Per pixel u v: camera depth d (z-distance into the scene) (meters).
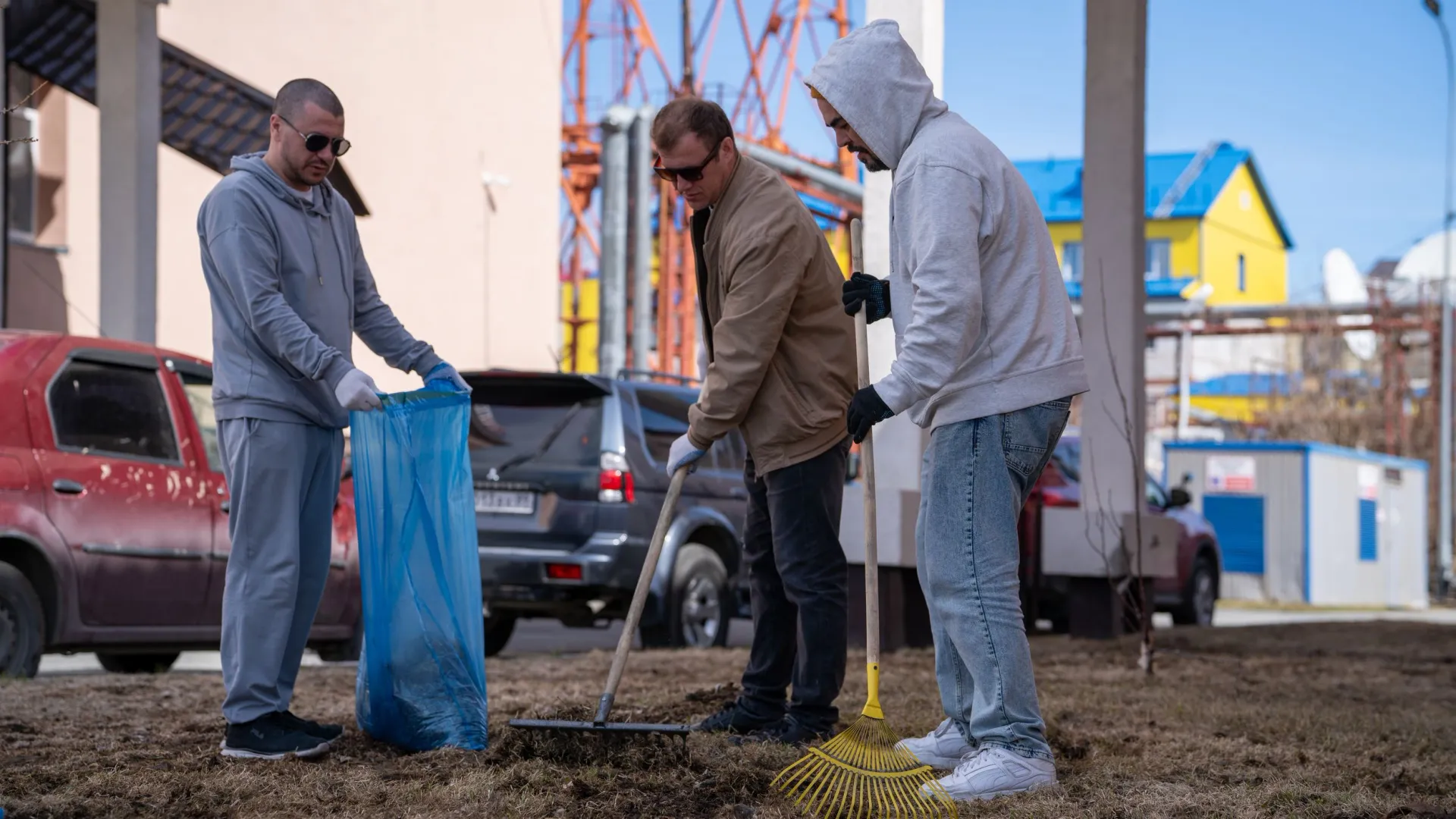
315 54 19.47
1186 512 14.55
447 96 21.17
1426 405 38.44
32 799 3.44
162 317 17.66
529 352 22.86
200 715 4.95
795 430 4.21
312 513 4.30
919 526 3.76
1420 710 6.02
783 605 4.47
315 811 3.39
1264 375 45.94
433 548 4.22
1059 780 3.84
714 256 4.27
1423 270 45.12
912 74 3.68
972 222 3.50
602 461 8.80
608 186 26.00
